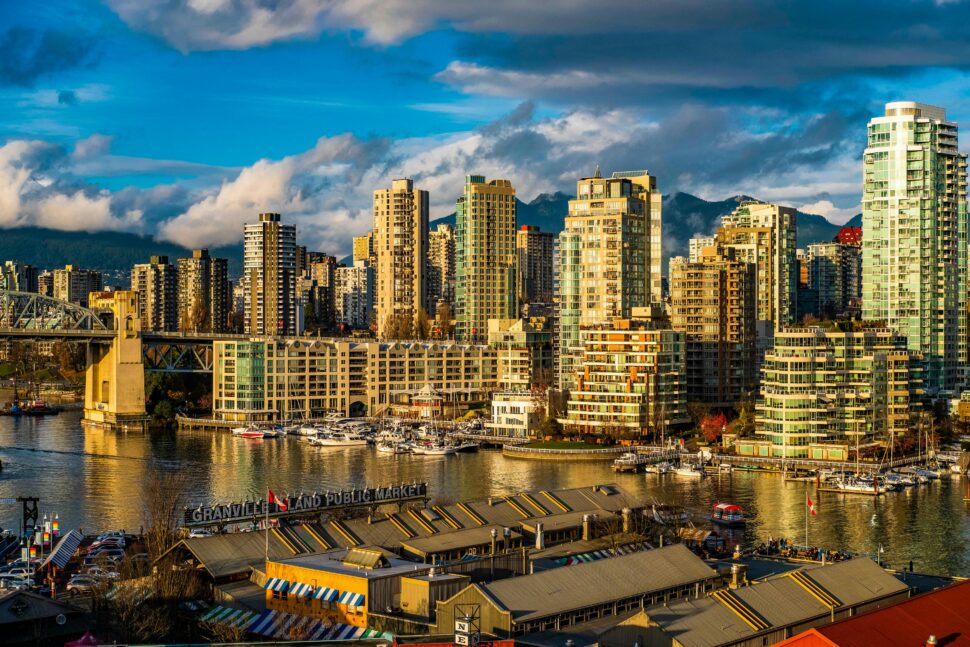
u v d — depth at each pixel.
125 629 165.12
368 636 159.12
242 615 172.12
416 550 196.38
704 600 162.75
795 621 161.75
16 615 161.38
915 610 152.12
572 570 176.50
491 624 160.88
